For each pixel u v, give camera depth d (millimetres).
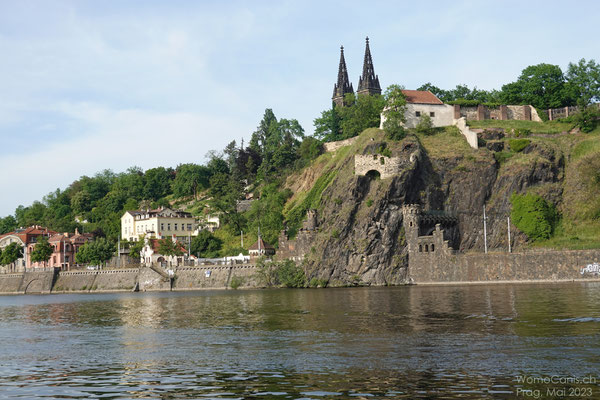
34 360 62875
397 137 197875
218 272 197750
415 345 62000
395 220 182125
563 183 185625
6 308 139375
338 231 185125
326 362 55844
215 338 73375
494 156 192125
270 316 95375
